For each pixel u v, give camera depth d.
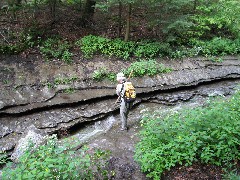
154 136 6.44
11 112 8.31
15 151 7.25
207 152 5.74
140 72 10.34
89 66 10.35
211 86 10.80
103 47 11.10
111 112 9.04
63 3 13.33
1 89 8.89
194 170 5.75
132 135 7.82
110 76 10.07
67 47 10.82
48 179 4.79
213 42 12.39
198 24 12.73
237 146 6.00
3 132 7.85
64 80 9.64
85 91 9.50
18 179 4.51
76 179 5.05
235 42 12.80
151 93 9.94
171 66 11.02
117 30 12.44
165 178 5.72
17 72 9.57
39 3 12.52
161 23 11.32
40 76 9.61
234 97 7.77
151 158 5.89
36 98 8.90
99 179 5.84
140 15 13.37
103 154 6.08
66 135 8.21
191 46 12.34
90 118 8.75
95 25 12.55
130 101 7.86
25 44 10.50
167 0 10.72
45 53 10.41
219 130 6.06
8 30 10.99
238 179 5.18
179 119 6.70
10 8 11.69
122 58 10.99
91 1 12.23
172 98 9.83
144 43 11.52
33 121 8.30
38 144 7.35
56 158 5.00
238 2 12.93
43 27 11.52
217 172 5.68
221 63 11.73
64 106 8.95
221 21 12.68
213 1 13.69
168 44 11.34
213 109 6.64
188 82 10.52
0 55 10.02
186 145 5.91
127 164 6.39
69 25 12.07
